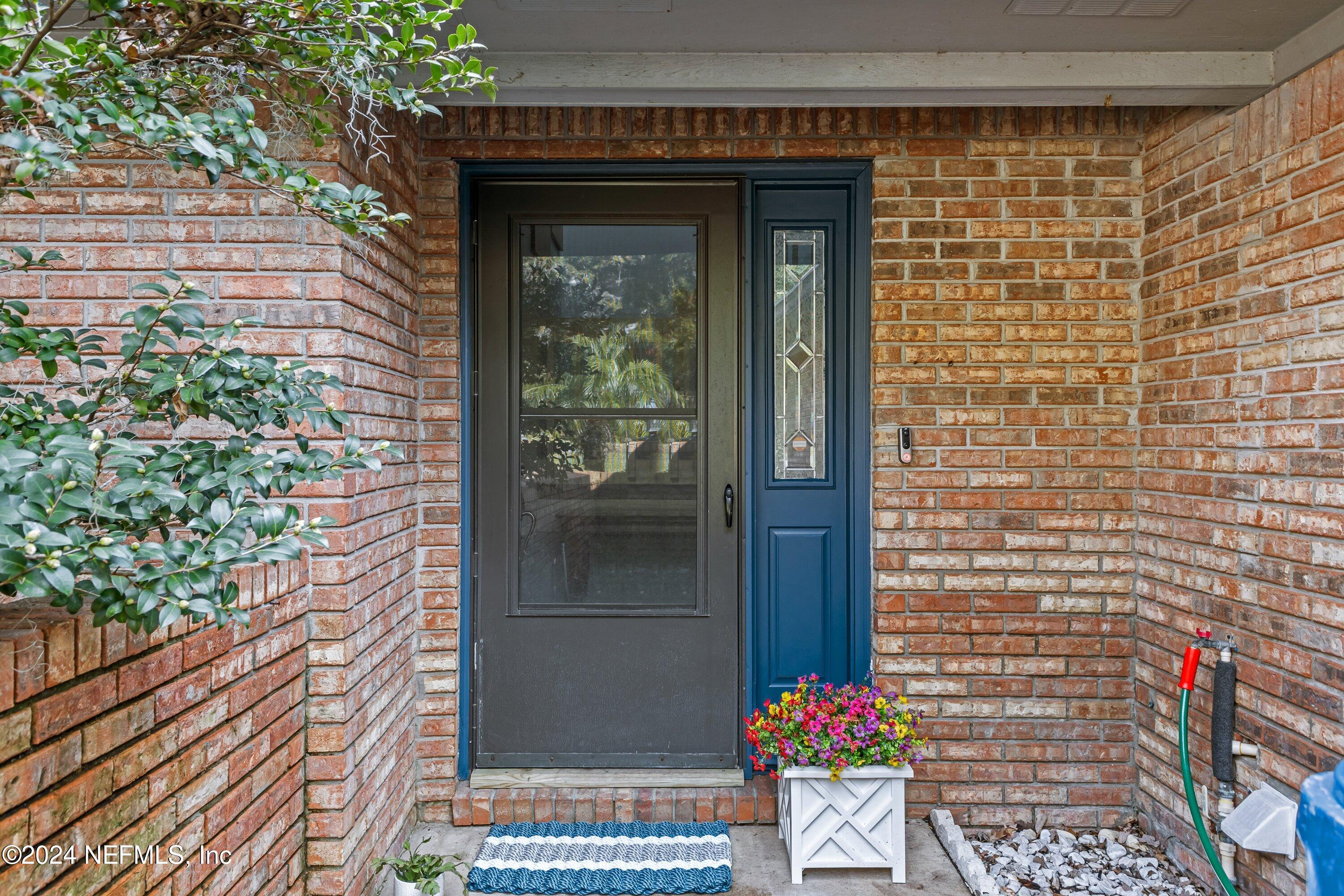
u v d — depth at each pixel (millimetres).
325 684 2254
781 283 3168
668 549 3129
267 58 1640
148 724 1505
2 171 1255
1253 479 2400
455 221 3023
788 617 3158
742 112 3006
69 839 1292
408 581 2908
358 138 2432
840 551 3160
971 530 2996
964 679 2994
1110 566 2988
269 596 1999
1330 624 2121
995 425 2996
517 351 3119
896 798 2596
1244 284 2457
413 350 2955
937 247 3002
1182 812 2695
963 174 3002
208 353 1530
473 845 2818
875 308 3014
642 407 3133
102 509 1163
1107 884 2572
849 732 2617
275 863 2037
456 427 3023
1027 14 2260
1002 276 3002
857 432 3092
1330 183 2148
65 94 1317
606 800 2941
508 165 3055
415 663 2994
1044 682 2988
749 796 2943
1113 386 2998
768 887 2566
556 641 3121
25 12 1136
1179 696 2695
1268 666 2336
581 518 3129
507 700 3117
